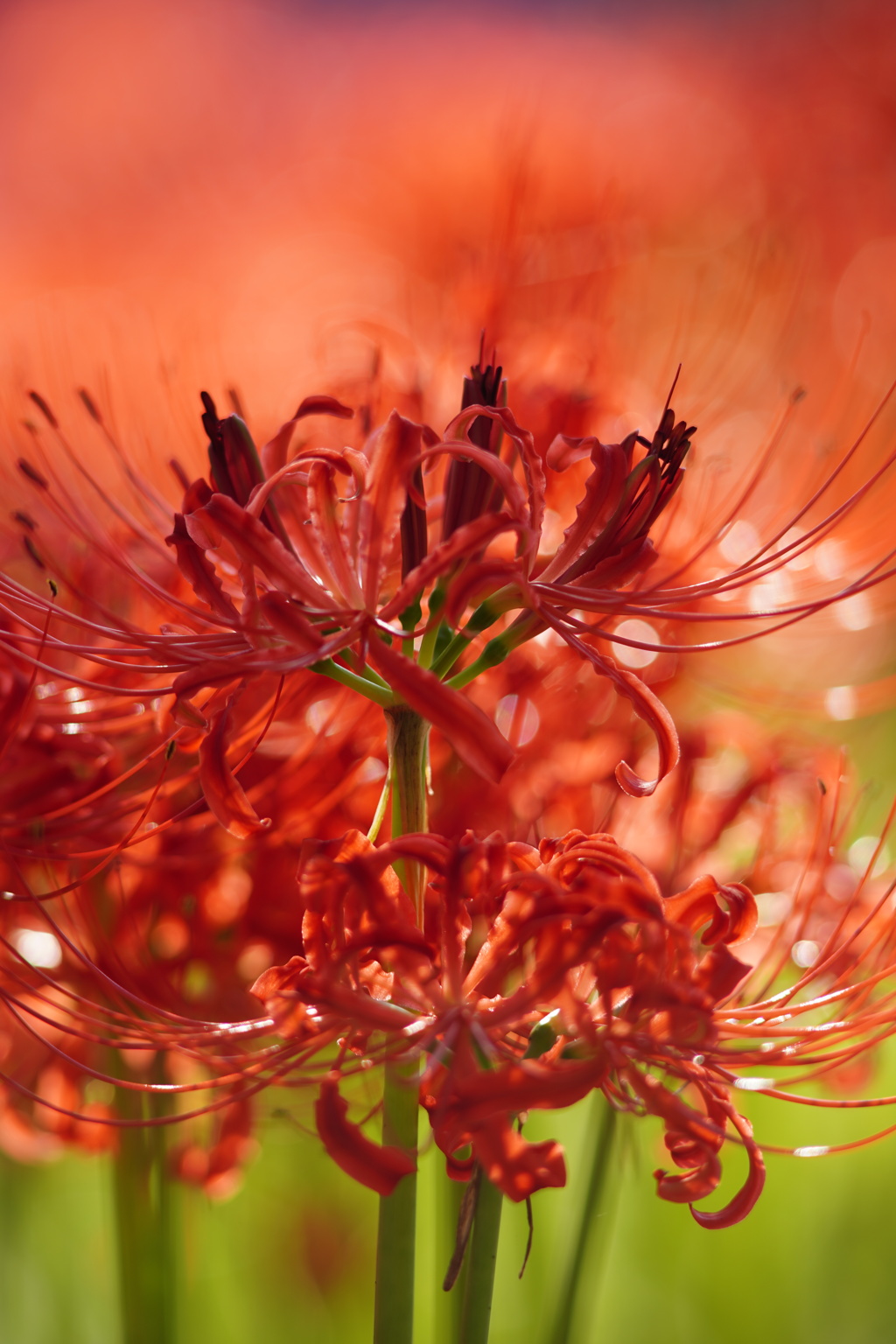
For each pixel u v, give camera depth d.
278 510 1.07
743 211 3.04
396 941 1.03
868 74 3.83
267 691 1.18
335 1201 1.48
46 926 1.20
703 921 1.06
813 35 4.24
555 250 1.33
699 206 3.09
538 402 1.25
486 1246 1.08
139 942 1.18
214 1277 1.46
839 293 2.77
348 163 3.57
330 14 5.12
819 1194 1.56
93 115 4.43
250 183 3.91
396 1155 1.03
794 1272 1.51
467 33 4.62
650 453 1.06
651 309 1.49
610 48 4.70
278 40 5.05
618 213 1.44
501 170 1.34
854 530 1.23
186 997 1.20
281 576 1.04
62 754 1.16
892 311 2.62
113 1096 1.22
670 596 1.08
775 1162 1.55
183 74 4.69
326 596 1.04
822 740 1.26
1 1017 1.22
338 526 1.04
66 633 1.18
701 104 4.21
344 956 1.03
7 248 3.65
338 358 1.32
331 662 1.05
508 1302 1.42
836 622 1.25
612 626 1.24
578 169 2.71
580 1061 1.04
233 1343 1.42
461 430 1.05
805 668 1.58
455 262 1.37
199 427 1.25
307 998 1.03
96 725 1.17
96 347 1.72
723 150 3.71
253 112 4.60
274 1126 1.26
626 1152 1.33
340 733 1.18
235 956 1.21
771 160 3.69
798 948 1.16
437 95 4.32
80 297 2.86
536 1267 1.44
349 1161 1.03
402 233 3.05
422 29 4.67
